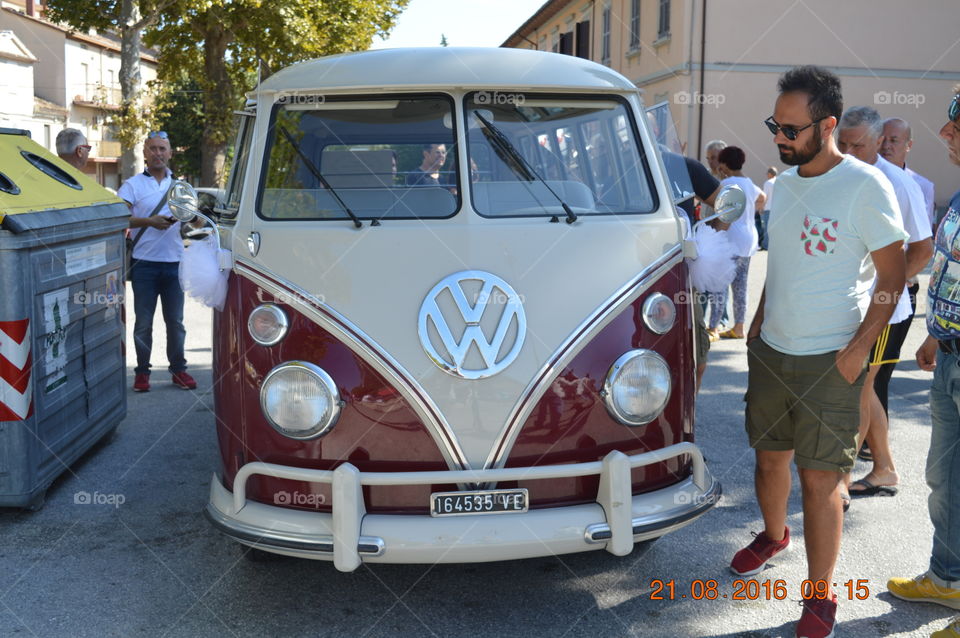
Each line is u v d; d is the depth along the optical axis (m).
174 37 27.25
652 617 3.71
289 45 27.12
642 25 25.75
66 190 5.60
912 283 4.80
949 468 3.66
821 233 3.45
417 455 3.49
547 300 3.62
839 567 4.15
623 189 4.05
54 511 4.94
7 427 4.68
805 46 22.84
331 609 3.80
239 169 4.65
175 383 7.72
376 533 3.33
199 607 3.81
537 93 4.05
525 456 3.52
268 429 3.57
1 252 4.57
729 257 3.96
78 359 5.45
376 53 4.17
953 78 23.25
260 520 3.50
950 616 3.70
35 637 3.55
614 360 3.62
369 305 3.57
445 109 3.98
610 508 3.43
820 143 3.45
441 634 3.58
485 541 3.33
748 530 4.62
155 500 5.11
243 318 3.66
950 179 23.62
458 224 3.77
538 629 3.62
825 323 3.48
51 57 53.34
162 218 7.22
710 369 8.43
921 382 7.85
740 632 3.58
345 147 3.92
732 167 9.09
